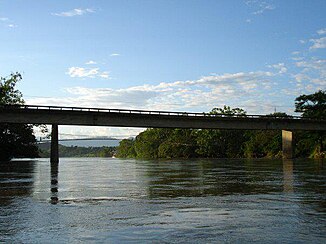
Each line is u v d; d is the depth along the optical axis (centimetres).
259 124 7681
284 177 2288
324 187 1625
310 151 9656
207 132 13012
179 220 892
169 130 17275
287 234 741
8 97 8019
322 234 740
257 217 918
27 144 8444
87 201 1228
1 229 808
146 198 1298
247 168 3731
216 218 913
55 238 729
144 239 716
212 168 3891
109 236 741
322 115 8906
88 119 6272
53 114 6050
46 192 1505
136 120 6594
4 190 1591
